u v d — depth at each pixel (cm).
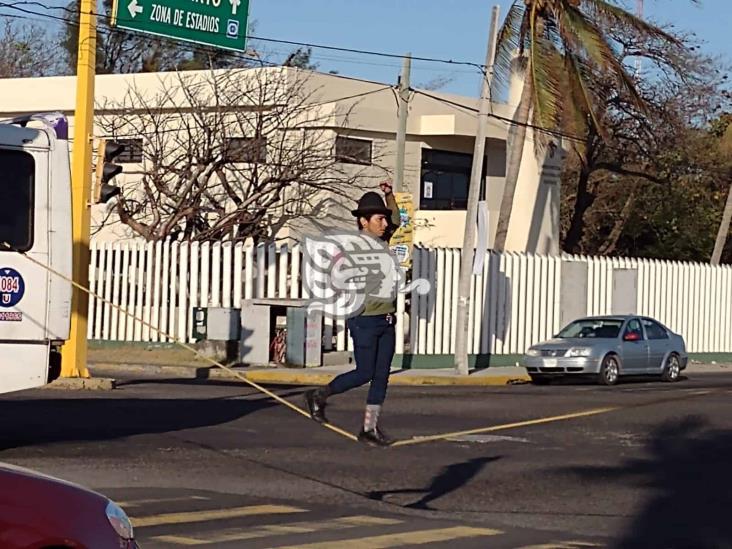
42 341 1308
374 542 943
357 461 1379
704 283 3834
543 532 1020
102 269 3078
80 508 589
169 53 6159
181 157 3422
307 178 3456
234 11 2416
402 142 3080
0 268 1285
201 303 2986
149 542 914
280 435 1570
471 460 1414
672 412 1956
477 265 2912
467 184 4297
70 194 1334
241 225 3381
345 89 3834
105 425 1608
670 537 1010
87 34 2161
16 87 4131
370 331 1003
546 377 2747
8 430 1524
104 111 3675
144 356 2889
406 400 2131
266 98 3600
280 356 2867
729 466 1407
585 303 3422
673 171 5125
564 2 3275
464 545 948
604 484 1275
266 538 945
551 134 3462
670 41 3606
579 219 4844
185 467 1295
